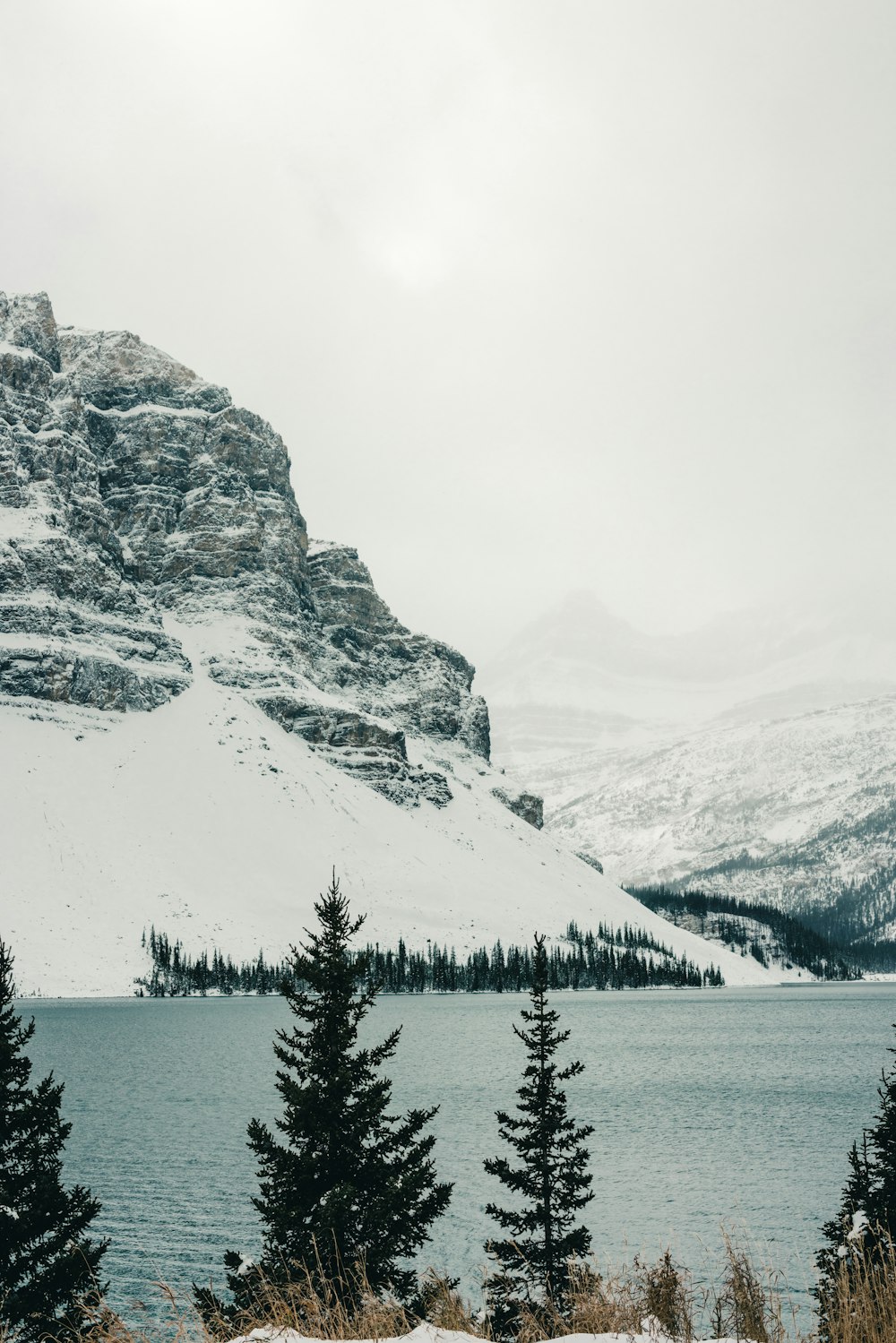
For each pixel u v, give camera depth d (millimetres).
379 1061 24484
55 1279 21281
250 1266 15836
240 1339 11211
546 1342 11203
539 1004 30859
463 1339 10977
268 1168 24062
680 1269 14336
